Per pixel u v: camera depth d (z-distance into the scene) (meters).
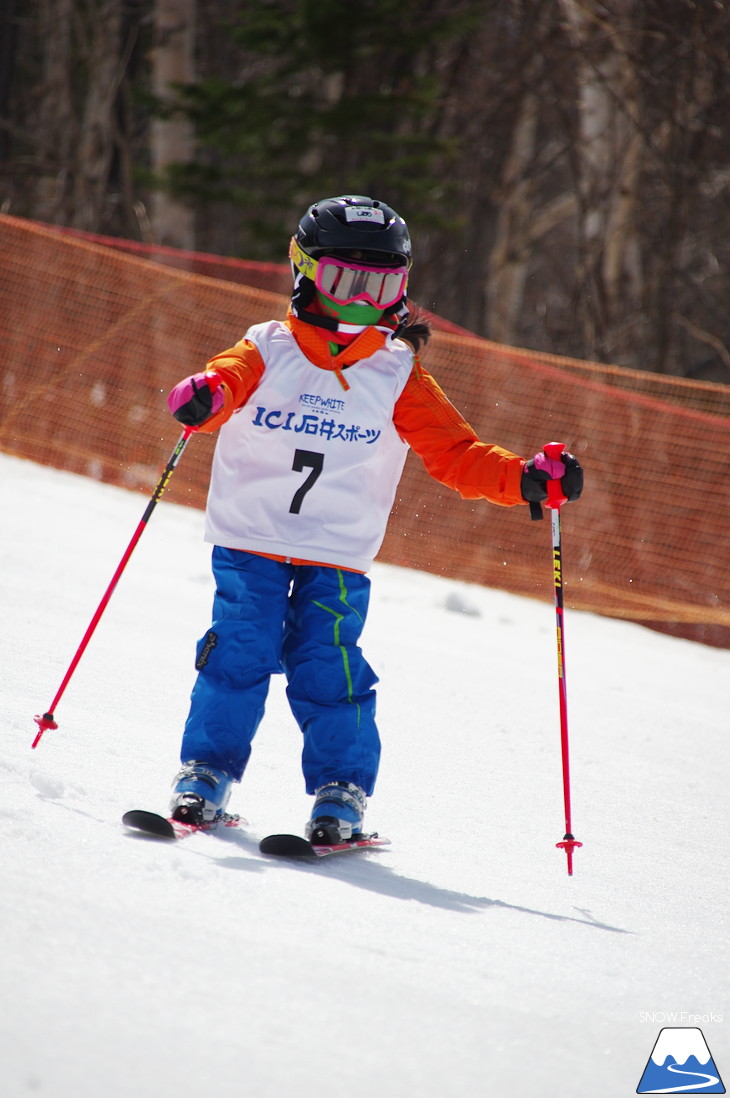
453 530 33.12
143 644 15.89
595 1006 6.31
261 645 9.30
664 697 20.59
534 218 75.38
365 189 51.16
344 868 8.67
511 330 66.38
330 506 9.54
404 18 46.78
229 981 5.50
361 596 9.70
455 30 47.69
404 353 10.00
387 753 13.34
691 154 51.91
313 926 6.73
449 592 26.58
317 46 45.91
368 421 9.65
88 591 19.19
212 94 45.53
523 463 9.73
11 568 19.92
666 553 34.44
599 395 35.88
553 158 60.78
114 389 34.81
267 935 6.35
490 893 8.77
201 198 46.62
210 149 49.72
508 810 11.86
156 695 13.27
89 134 52.41
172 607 19.14
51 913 5.94
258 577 9.45
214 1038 4.86
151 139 58.84
